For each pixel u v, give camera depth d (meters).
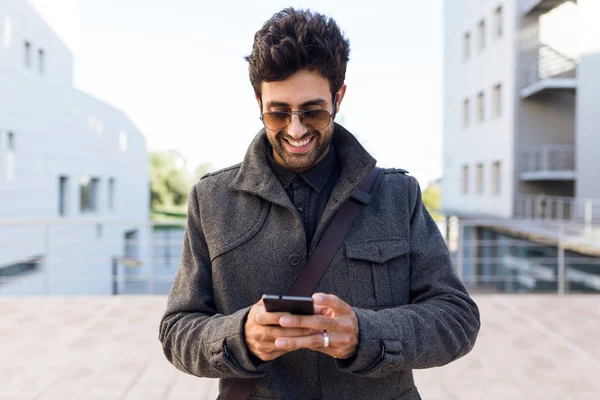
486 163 16.77
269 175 1.16
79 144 13.84
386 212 1.17
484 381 3.66
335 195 1.14
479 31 17.48
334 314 0.92
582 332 4.77
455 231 19.45
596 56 13.33
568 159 14.62
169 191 52.19
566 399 3.35
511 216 14.62
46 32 11.62
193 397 3.38
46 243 6.04
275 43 1.02
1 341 4.47
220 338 1.00
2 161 9.46
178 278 1.22
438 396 3.41
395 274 1.15
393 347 0.97
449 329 1.07
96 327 4.89
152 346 4.34
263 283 1.13
